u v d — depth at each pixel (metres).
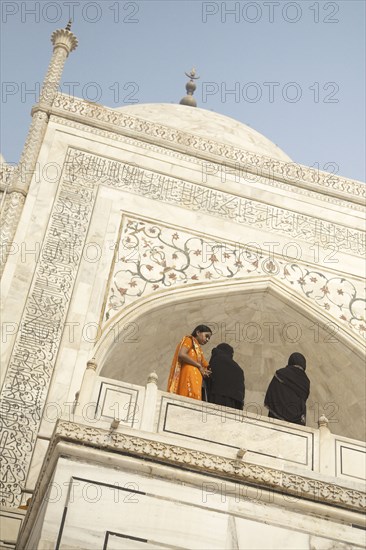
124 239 20.06
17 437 16.31
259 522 12.53
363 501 13.04
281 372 16.30
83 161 21.12
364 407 20.88
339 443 14.27
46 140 21.17
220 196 21.75
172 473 12.65
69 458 12.49
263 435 14.05
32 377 17.20
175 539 12.07
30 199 19.94
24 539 13.87
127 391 13.91
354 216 22.58
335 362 21.03
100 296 18.88
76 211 20.14
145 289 19.41
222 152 22.56
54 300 18.48
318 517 12.81
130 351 19.88
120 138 21.89
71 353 17.75
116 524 12.00
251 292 20.44
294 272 21.05
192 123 25.72
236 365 16.34
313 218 22.22
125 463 12.59
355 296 21.16
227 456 13.04
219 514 12.46
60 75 22.50
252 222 21.58
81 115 21.89
